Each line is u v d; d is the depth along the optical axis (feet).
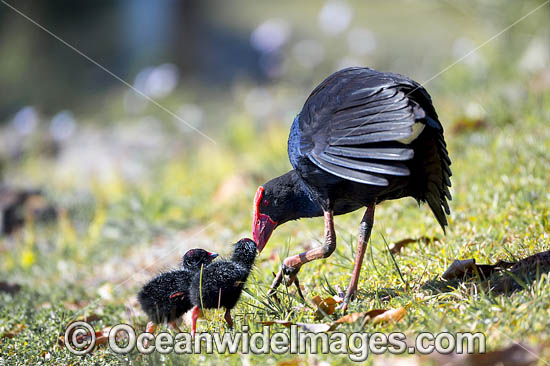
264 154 63.46
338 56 114.21
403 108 25.14
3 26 142.82
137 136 86.07
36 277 45.68
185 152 77.66
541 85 59.47
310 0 161.58
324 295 29.78
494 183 39.40
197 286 27.04
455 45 86.63
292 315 27.76
